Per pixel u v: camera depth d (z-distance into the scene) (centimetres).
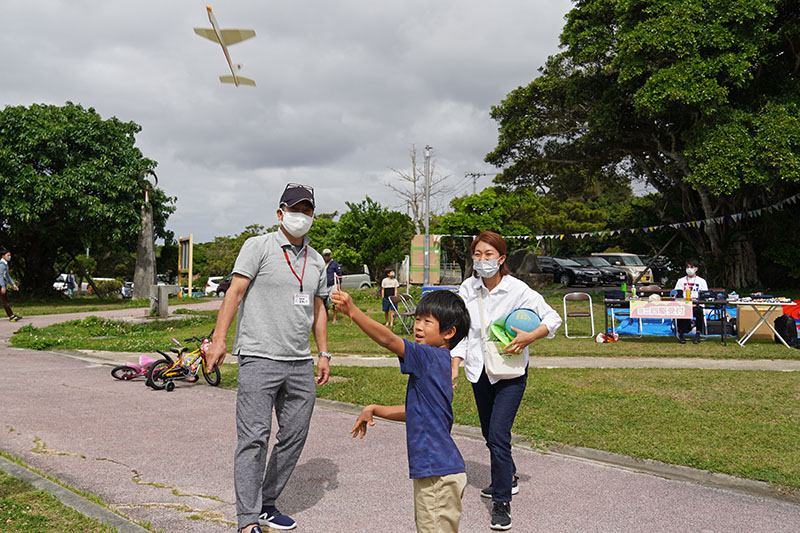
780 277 2641
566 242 4834
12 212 2591
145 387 838
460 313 283
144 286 2878
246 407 346
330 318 1766
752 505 401
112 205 2752
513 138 2808
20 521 347
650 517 381
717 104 2016
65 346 1295
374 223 3922
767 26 2039
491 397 408
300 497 415
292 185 368
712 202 2600
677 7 1958
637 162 2908
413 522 372
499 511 365
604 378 817
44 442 543
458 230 3666
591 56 2359
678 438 533
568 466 482
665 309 1142
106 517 362
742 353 1037
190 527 360
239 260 354
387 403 703
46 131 2611
